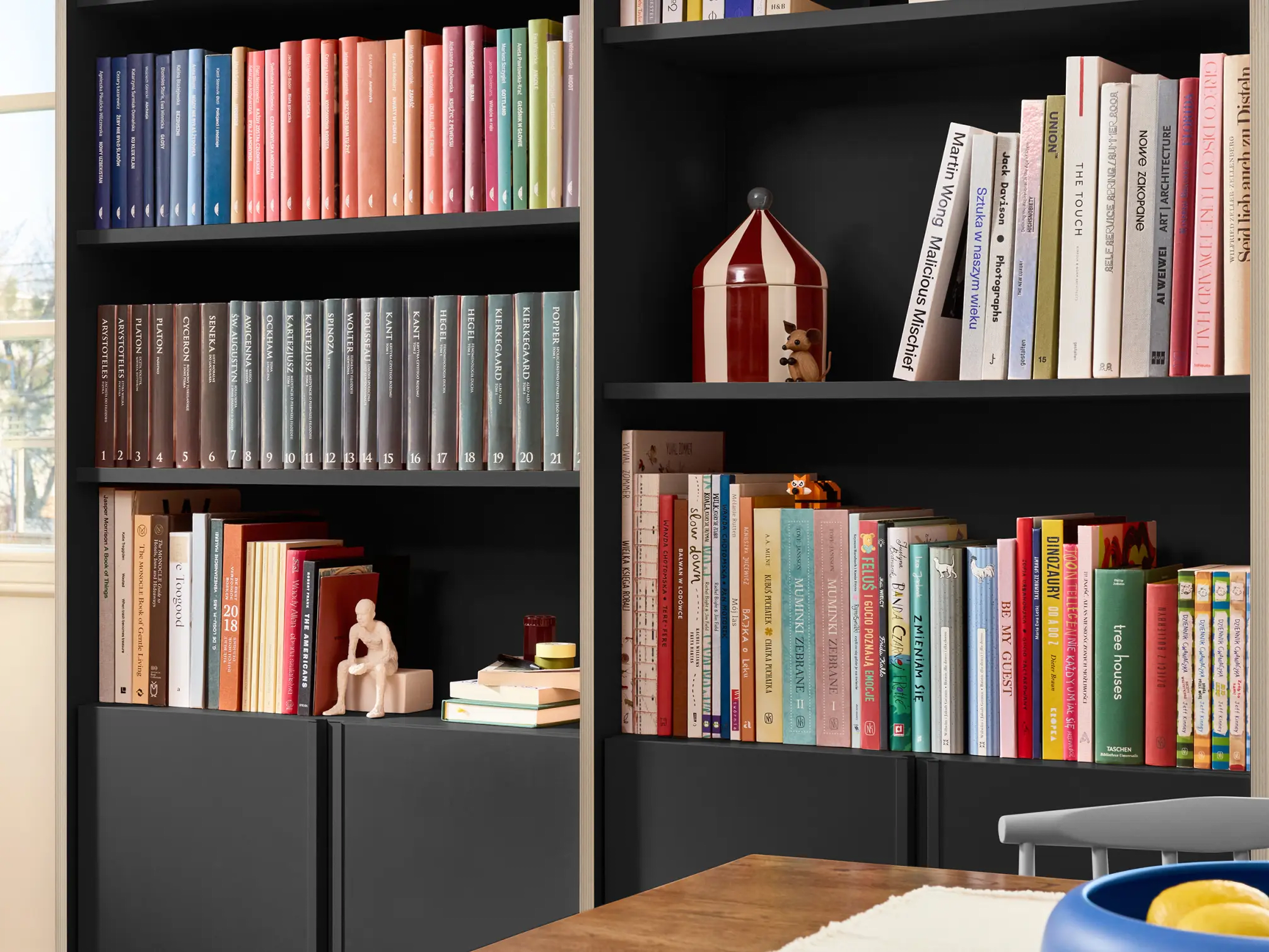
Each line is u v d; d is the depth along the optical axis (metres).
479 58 2.11
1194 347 1.77
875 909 0.99
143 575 2.31
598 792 2.01
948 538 2.02
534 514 2.40
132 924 2.27
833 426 2.26
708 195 2.29
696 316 2.10
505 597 2.43
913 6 1.90
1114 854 1.78
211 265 2.60
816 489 2.02
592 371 2.01
